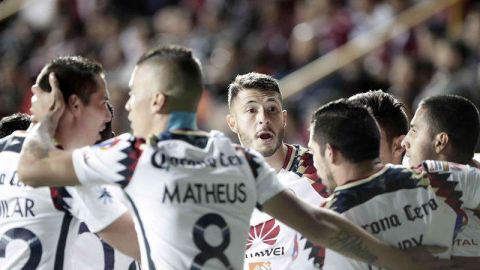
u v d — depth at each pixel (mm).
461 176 9461
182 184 8531
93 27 32219
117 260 10852
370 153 9258
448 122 10336
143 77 8844
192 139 8758
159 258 8586
